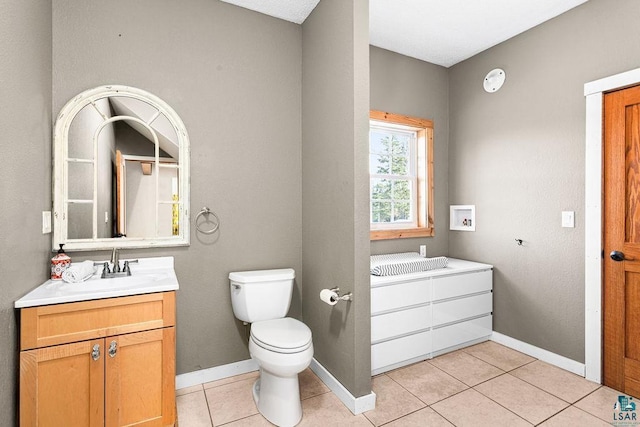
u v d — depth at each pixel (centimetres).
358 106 183
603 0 211
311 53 235
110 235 193
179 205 209
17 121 135
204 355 219
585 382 215
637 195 198
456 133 318
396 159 313
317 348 230
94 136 189
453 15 239
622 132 203
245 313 210
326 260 214
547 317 244
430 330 246
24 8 142
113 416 147
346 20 189
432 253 315
